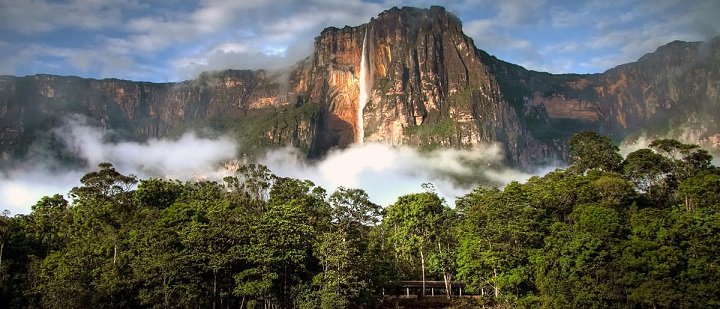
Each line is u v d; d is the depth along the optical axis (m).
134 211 101.69
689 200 91.56
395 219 109.94
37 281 78.31
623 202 92.81
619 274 73.94
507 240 85.50
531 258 81.12
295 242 82.12
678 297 69.62
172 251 80.12
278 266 81.50
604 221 77.88
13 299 77.62
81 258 79.56
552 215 89.88
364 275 85.50
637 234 77.81
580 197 89.75
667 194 101.75
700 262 71.88
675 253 72.69
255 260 79.19
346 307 80.19
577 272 76.56
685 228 76.25
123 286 77.31
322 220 99.25
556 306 75.38
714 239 73.81
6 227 88.31
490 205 91.69
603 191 92.56
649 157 104.44
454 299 97.81
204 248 81.00
